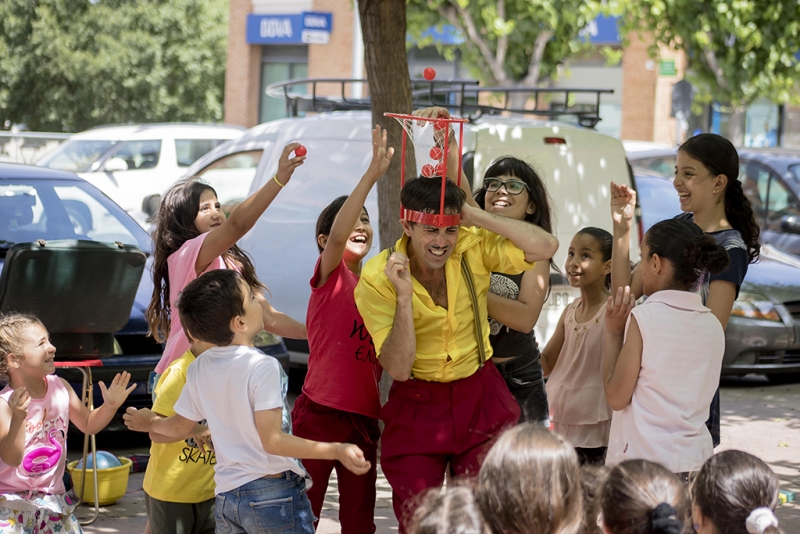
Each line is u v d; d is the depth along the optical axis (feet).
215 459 13.30
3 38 89.35
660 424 12.14
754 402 28.32
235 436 11.73
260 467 11.68
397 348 11.94
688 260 12.19
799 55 59.72
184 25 94.53
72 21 90.94
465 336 12.60
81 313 17.16
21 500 12.97
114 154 48.78
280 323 15.08
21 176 24.57
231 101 93.76
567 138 24.77
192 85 95.20
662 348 12.14
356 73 75.41
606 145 25.26
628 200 14.30
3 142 61.46
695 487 9.59
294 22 89.04
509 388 14.46
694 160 13.76
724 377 32.27
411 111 21.39
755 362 29.53
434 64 84.28
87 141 50.19
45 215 23.85
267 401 11.50
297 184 27.22
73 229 23.91
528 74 59.31
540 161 24.34
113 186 47.50
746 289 30.12
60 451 13.48
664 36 58.59
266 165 27.71
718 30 55.52
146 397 21.07
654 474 9.15
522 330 13.61
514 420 12.69
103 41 90.33
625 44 61.00
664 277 12.46
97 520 17.49
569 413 15.05
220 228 13.66
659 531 8.59
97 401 20.39
